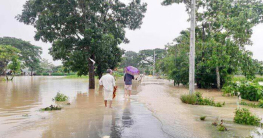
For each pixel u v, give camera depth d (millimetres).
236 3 17266
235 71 16906
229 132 5098
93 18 17094
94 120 6348
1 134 4949
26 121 6230
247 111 6297
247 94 11250
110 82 8664
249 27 15672
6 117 6805
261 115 7191
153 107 8672
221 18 16312
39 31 17125
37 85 23094
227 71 17578
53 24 16797
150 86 21359
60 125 5758
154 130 5273
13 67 37500
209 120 6359
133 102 10133
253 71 16109
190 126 5652
